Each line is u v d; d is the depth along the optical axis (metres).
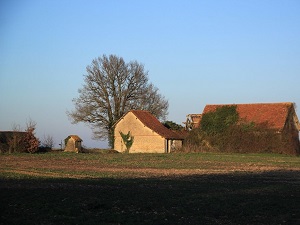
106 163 50.59
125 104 86.81
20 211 19.50
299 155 71.94
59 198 23.27
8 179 32.19
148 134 81.69
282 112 75.38
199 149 75.81
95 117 84.94
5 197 23.28
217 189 28.23
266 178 35.66
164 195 25.17
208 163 52.12
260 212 20.47
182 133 88.12
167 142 81.31
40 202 21.88
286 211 20.80
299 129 78.50
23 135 69.44
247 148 72.56
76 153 71.81
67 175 36.00
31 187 27.61
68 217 18.45
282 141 71.75
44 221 17.55
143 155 67.75
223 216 19.47
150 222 17.78
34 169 40.88
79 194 24.86
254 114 76.44
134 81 87.06
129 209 20.66
